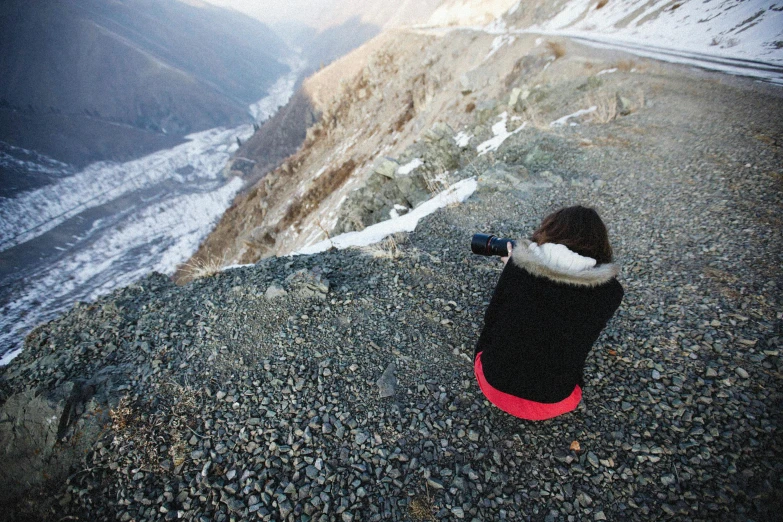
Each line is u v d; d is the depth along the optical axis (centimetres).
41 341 427
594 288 195
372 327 385
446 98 3572
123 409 310
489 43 4378
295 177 6994
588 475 252
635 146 790
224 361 356
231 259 4872
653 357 330
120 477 269
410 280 453
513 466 261
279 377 335
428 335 373
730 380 298
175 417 304
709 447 256
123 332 412
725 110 957
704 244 468
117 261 17100
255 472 263
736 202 539
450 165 1286
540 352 217
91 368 366
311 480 257
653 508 229
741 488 230
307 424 293
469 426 288
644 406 291
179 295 470
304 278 450
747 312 357
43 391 324
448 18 8044
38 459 290
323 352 359
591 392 308
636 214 562
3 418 316
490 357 244
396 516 235
